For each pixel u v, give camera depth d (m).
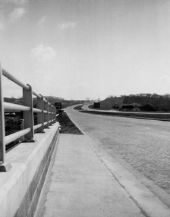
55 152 11.59
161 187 6.61
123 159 10.27
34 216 4.37
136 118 56.34
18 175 3.01
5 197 2.37
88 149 12.62
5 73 3.32
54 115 17.27
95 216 4.61
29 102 5.55
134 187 6.46
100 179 7.11
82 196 5.66
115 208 5.03
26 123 5.57
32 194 4.14
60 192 5.88
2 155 3.12
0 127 3.10
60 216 4.57
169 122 40.78
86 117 59.69
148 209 5.03
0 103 3.06
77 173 7.73
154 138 18.45
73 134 19.98
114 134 21.33
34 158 4.37
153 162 9.72
